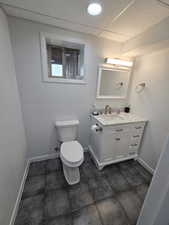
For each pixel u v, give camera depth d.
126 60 2.07
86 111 2.12
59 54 1.83
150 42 1.45
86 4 1.12
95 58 1.89
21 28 1.42
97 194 1.44
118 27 1.50
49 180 1.62
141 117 2.04
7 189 1.05
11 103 1.30
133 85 2.22
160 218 0.72
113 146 1.82
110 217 1.19
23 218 1.15
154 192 0.72
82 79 1.94
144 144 1.98
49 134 1.97
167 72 1.57
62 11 1.24
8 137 1.15
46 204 1.29
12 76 1.39
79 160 1.42
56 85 1.78
